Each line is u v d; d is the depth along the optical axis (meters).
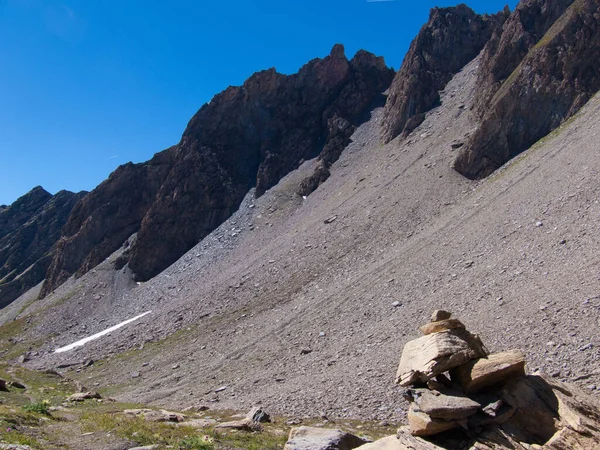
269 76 167.38
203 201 140.00
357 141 142.88
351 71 172.12
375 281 62.44
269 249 98.00
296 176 142.00
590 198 50.78
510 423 17.47
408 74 139.88
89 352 80.31
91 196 166.25
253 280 84.25
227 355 59.53
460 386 19.02
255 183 148.62
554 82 88.25
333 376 40.50
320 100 165.38
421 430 17.69
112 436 20.45
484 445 16.78
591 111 78.44
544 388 18.27
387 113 139.88
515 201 63.47
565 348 30.19
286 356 52.47
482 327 37.50
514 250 50.22
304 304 66.75
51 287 155.25
